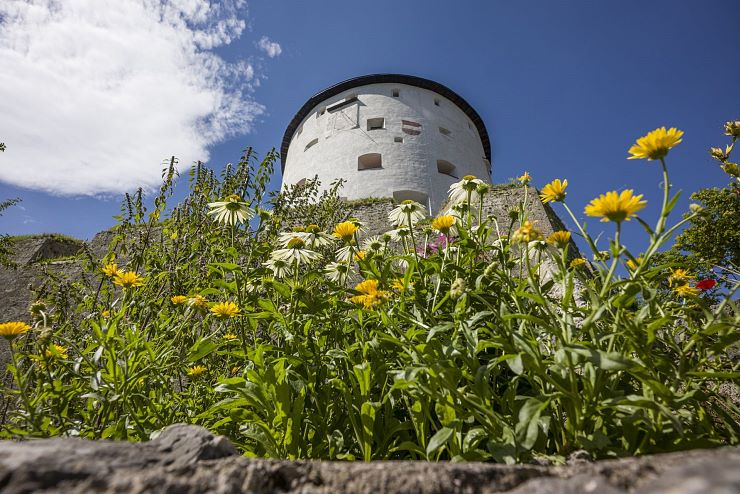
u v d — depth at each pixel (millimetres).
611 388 1219
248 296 2184
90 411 1830
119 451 745
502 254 1818
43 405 1863
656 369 1196
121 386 1685
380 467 766
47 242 11625
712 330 1120
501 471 741
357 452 1522
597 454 1105
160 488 637
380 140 17547
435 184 16656
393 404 1543
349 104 19125
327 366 1733
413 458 1461
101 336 1743
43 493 574
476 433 1222
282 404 1447
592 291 1258
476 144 21125
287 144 22875
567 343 1125
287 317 1915
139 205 3701
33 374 1896
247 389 1513
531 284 1317
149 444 814
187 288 3285
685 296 1572
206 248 3547
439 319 1802
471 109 21484
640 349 1147
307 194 4676
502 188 7559
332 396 1698
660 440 1103
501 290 1874
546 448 1270
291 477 741
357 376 1474
